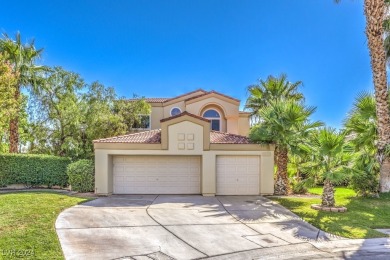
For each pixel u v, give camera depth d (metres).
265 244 8.58
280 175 17.11
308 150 14.35
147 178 17.19
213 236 9.12
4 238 7.77
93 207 12.50
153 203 13.95
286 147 16.36
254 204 14.02
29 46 23.30
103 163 16.42
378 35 14.98
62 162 18.92
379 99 14.98
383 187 15.04
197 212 12.15
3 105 18.69
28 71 22.75
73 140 21.47
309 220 11.11
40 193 15.41
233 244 8.49
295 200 15.02
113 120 21.06
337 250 8.26
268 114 16.56
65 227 9.29
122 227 9.66
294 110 15.73
